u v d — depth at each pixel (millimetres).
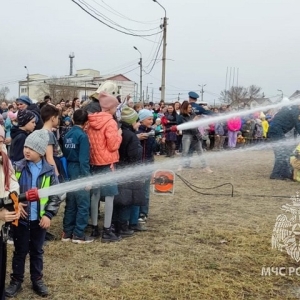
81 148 4992
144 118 6051
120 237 5457
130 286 4008
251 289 4031
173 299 3793
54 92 47812
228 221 6270
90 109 5395
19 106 6508
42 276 3955
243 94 31141
